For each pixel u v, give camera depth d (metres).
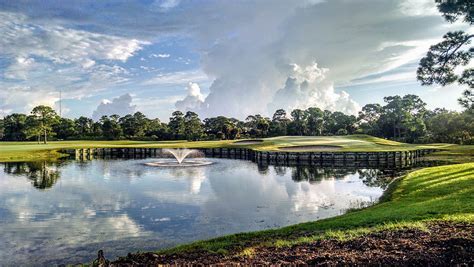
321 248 9.27
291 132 112.69
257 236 11.73
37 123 82.69
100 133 109.44
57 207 19.33
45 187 26.45
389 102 99.56
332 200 20.95
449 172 24.16
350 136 83.62
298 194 23.11
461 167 26.16
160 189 25.06
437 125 85.94
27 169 39.06
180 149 63.81
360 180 30.27
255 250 9.61
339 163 46.53
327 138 77.44
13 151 58.00
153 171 36.31
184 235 14.05
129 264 8.75
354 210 17.75
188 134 110.81
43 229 15.05
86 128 115.31
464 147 62.53
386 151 48.19
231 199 21.30
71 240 13.53
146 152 64.81
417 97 99.25
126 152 66.38
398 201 17.09
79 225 15.62
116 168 39.22
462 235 9.30
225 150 61.72
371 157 47.69
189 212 17.89
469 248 8.45
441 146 65.94
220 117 124.38
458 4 18.88
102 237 13.89
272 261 8.48
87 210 18.55
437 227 10.29
